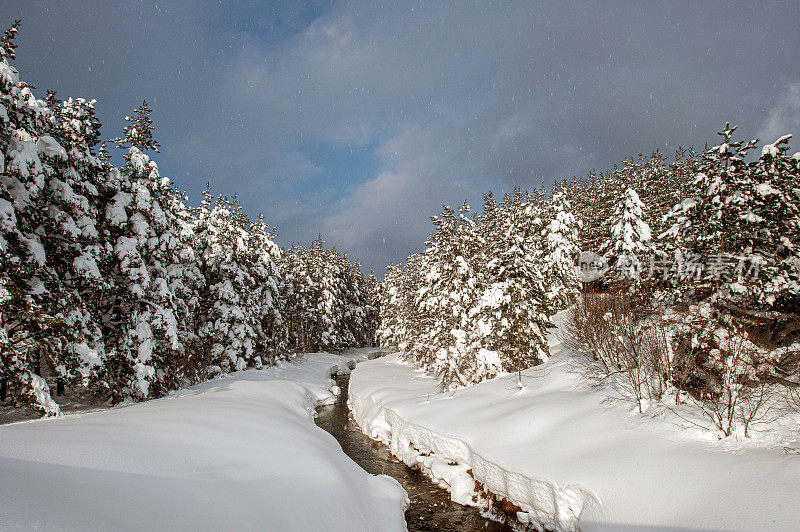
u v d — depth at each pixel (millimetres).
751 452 10266
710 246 16312
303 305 53188
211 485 9086
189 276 28188
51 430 10469
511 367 24297
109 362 19672
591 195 49375
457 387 25156
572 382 18781
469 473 16375
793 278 15227
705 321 14672
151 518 6680
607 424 13898
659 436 12234
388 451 21031
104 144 22281
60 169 17797
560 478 12195
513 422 16375
